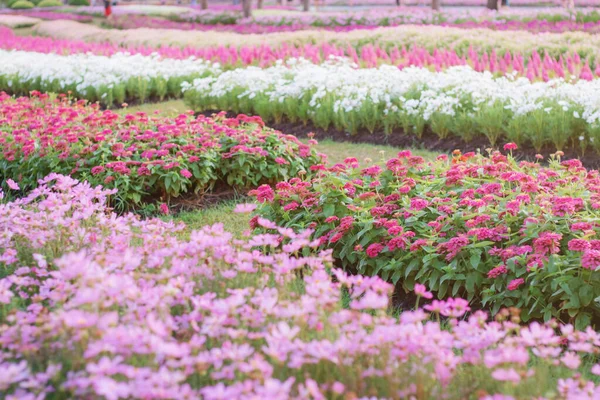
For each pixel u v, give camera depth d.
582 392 2.96
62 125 8.90
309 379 2.79
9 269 4.59
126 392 2.54
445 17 26.95
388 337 2.98
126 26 34.50
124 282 3.33
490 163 6.66
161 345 2.76
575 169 6.26
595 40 17.23
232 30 30.11
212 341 3.34
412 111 10.43
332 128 11.52
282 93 12.23
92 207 5.07
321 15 30.20
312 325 3.28
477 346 3.14
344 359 2.99
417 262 5.13
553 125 9.18
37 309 3.40
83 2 50.84
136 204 7.54
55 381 2.88
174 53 17.66
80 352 2.93
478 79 10.84
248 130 8.91
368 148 10.36
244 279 4.05
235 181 8.22
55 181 7.69
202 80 13.22
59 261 3.30
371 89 11.34
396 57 15.66
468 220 5.20
